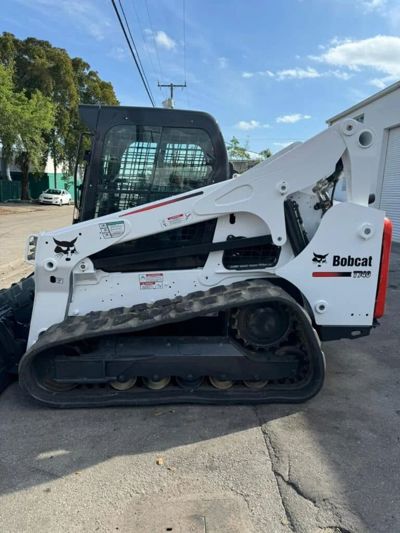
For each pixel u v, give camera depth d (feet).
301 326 10.03
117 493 7.52
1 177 112.68
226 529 6.72
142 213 10.27
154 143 11.03
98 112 10.87
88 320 10.08
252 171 10.22
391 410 10.41
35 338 10.53
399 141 43.29
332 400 10.85
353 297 10.68
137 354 10.11
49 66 98.43
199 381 10.66
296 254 10.64
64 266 10.33
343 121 10.11
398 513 7.07
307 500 7.34
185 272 10.81
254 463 8.30
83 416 9.94
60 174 132.16
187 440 9.05
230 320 10.36
